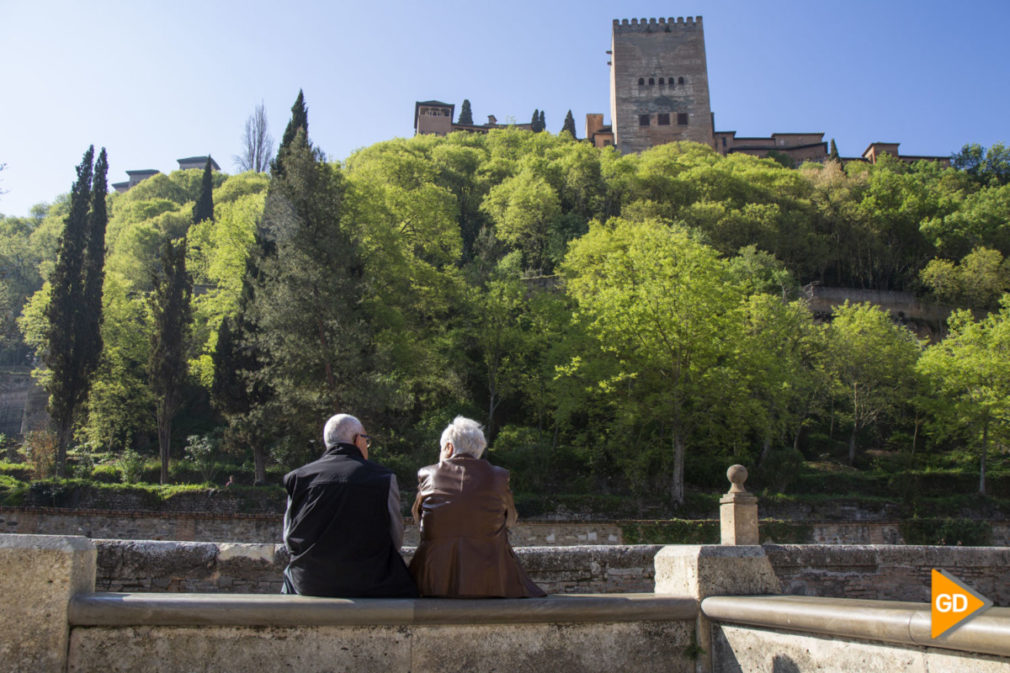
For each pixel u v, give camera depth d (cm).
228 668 432
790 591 1039
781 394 4122
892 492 4288
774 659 479
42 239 9175
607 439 4206
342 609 440
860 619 416
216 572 811
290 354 3250
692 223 7969
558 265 6612
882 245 8475
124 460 3844
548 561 946
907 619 391
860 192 9519
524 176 8431
